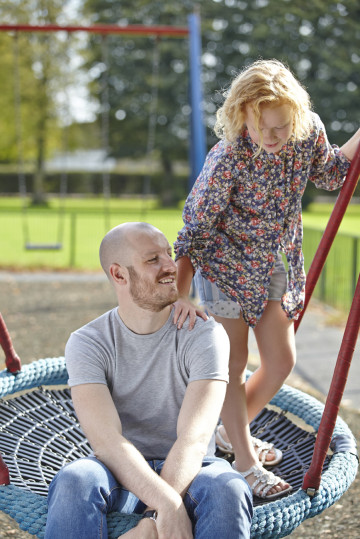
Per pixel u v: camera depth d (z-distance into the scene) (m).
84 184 26.66
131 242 1.69
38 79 19.58
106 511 1.52
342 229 14.30
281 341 2.03
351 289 6.16
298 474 2.04
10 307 6.48
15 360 2.43
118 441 1.60
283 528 1.60
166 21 22.88
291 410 2.41
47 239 12.21
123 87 23.38
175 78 22.91
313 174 1.96
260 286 1.95
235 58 23.03
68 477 1.49
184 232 1.94
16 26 6.40
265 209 1.89
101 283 7.92
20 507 1.62
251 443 2.03
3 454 2.04
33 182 26.83
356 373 4.38
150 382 1.74
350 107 23.23
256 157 1.83
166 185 25.78
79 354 1.73
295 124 1.69
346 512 2.71
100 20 22.80
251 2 22.91
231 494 1.47
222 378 1.69
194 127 6.31
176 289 1.71
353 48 23.06
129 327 1.74
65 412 2.40
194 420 1.62
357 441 3.21
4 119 20.14
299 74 23.06
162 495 1.49
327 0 22.80
